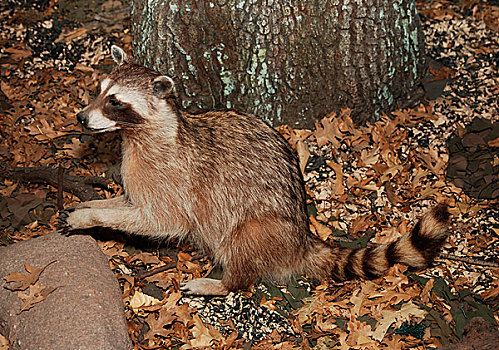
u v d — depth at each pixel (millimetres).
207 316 2002
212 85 2270
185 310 1991
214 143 2014
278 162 2033
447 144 2318
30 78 2504
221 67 2244
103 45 2582
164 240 2127
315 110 2307
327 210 2201
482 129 2320
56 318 1835
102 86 1960
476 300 2047
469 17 2627
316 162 2268
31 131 2354
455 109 2377
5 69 2529
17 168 2240
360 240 2143
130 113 1951
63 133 2359
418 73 2393
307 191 2219
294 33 2213
